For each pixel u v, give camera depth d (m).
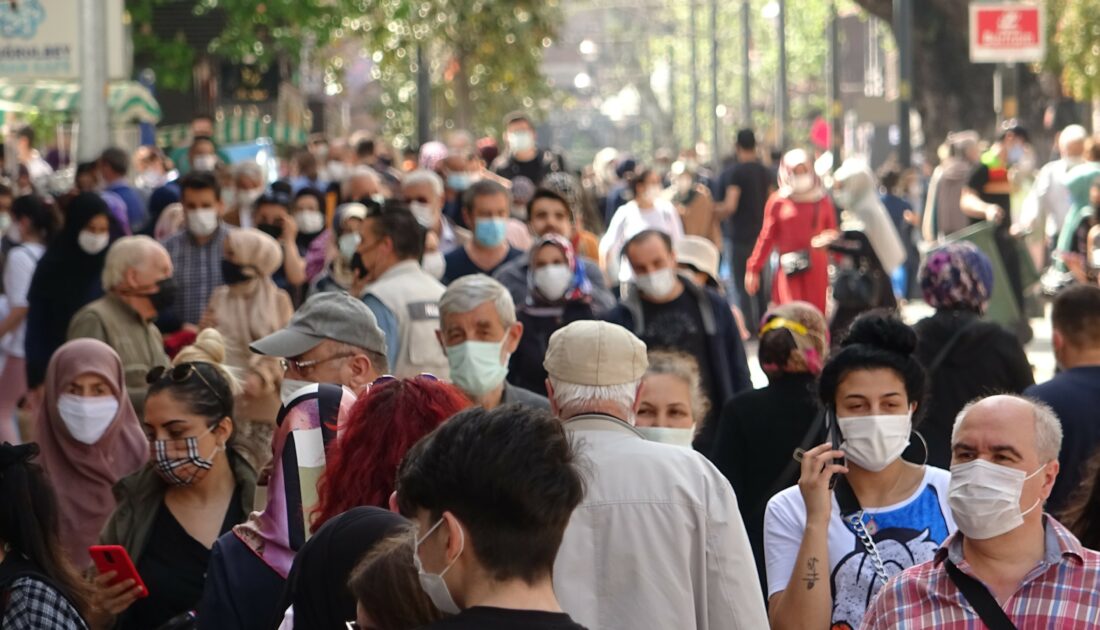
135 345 21.34
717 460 17.80
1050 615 10.97
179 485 14.54
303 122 89.69
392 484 11.74
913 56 99.50
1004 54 69.06
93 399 17.47
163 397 14.38
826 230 41.47
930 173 80.38
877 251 35.19
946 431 19.48
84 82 39.38
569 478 8.60
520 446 8.50
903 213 58.62
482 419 8.63
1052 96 94.44
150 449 14.43
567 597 11.81
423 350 20.88
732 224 51.97
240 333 23.11
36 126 70.50
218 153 52.59
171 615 14.35
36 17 39.41
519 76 85.81
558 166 45.16
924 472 13.55
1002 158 43.88
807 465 13.00
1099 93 80.25
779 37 128.38
